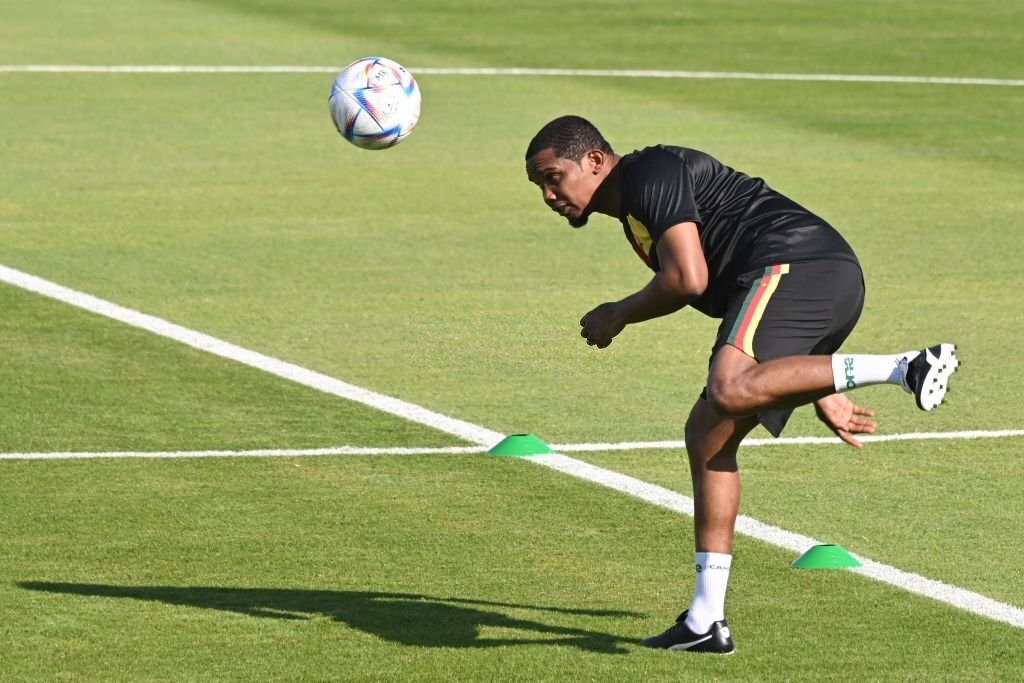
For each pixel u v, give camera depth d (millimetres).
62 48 85500
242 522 26203
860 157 62344
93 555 24656
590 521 26453
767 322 20828
